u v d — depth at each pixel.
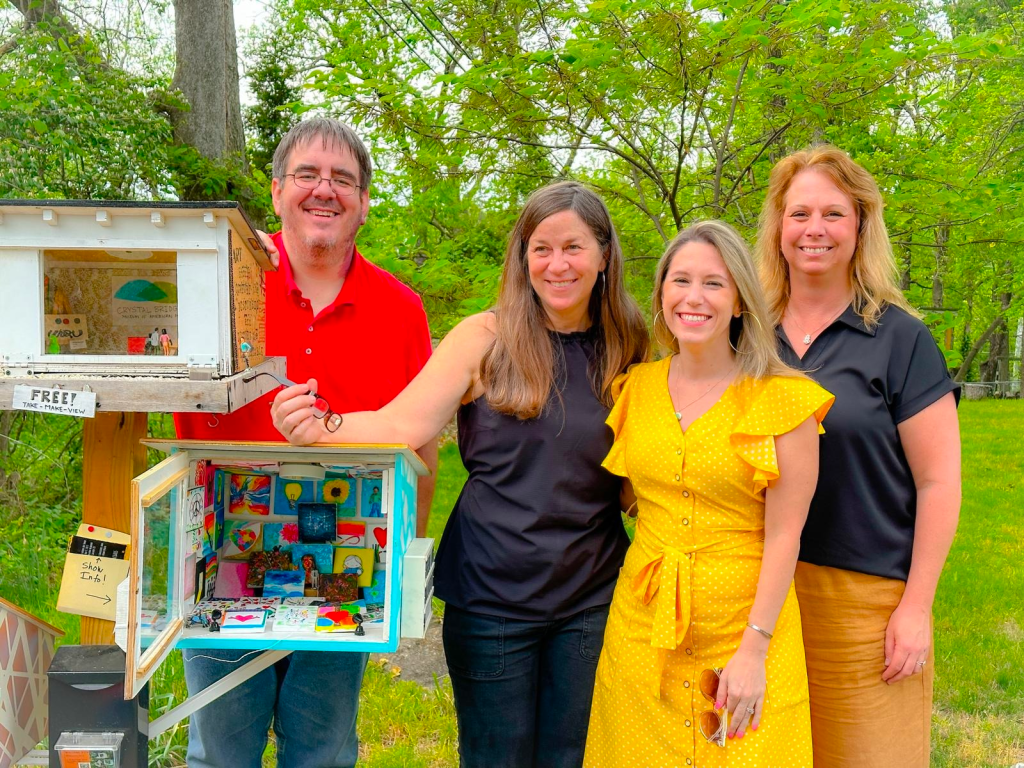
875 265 2.11
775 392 1.81
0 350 1.65
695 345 1.88
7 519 5.23
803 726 1.88
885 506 2.03
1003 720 3.46
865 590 2.03
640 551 1.96
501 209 4.97
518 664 2.03
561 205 1.99
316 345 2.18
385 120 3.98
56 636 1.96
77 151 5.85
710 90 3.79
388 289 2.30
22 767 1.91
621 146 4.30
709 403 1.90
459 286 4.35
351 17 4.71
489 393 2.01
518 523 2.00
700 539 1.87
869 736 2.05
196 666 2.06
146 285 1.75
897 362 2.03
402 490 1.76
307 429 1.68
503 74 3.59
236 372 1.72
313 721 2.13
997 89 5.71
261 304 2.00
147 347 1.75
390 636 1.69
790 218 2.14
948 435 1.99
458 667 2.07
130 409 1.58
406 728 3.23
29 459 5.67
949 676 3.82
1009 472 8.80
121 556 1.78
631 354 2.12
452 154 4.20
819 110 3.58
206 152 8.08
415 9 4.37
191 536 1.75
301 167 2.04
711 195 4.51
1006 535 6.27
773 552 1.80
